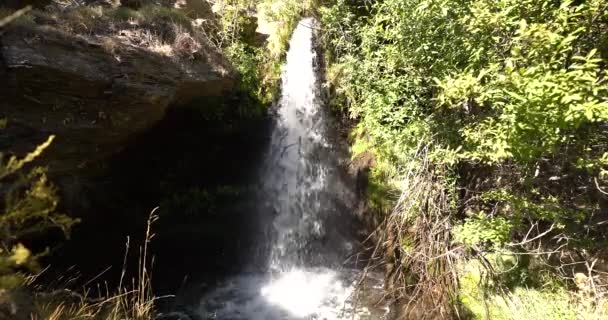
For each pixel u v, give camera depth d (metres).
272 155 8.50
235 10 8.22
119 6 5.67
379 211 7.15
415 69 5.77
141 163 6.95
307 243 8.16
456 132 5.22
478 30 4.10
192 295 6.76
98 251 6.59
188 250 7.66
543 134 3.76
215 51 6.88
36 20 4.42
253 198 8.34
